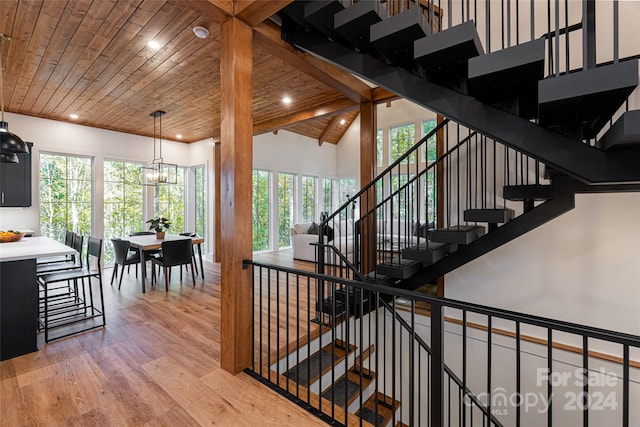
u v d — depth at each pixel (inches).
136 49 120.3
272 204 320.8
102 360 100.0
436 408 58.7
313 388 109.5
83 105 182.9
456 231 103.0
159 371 94.3
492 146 136.3
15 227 194.1
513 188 102.2
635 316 107.2
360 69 91.0
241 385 88.4
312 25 91.5
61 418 73.5
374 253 148.8
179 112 197.3
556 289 121.0
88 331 122.1
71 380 88.8
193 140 286.4
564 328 45.6
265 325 130.1
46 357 101.4
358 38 83.4
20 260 102.8
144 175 260.2
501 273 132.4
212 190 276.5
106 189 237.6
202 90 161.2
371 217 168.4
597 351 113.8
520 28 125.7
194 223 296.8
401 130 342.3
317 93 170.4
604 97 52.3
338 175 411.2
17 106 183.5
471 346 138.5
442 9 139.0
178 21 103.3
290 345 113.5
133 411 76.7
